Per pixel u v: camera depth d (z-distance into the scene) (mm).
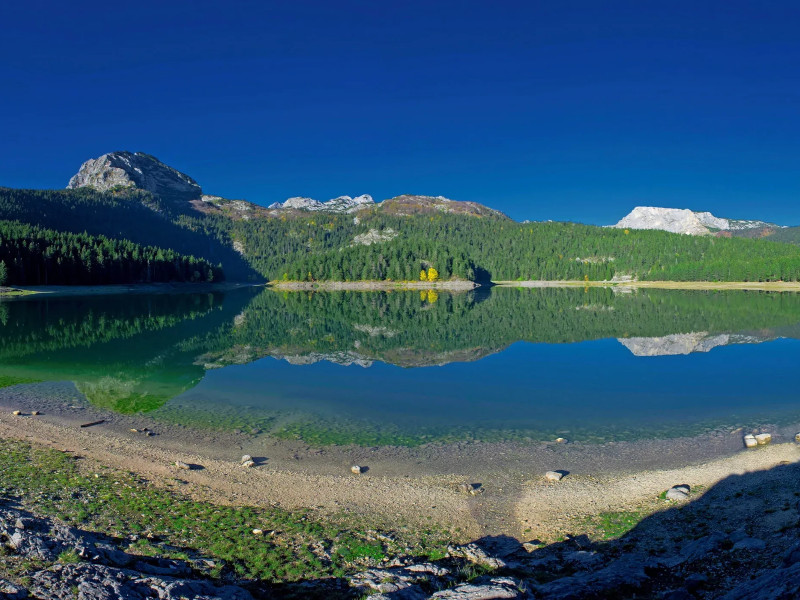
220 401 30234
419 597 10508
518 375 38125
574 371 39500
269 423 26094
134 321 73750
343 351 49094
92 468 19281
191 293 161625
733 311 87375
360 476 19547
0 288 128500
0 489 16312
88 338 55656
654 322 72500
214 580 11766
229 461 20859
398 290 194250
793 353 46219
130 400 30312
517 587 10664
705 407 28750
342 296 150500
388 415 27562
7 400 30031
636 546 13844
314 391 32906
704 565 11523
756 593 8914
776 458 20094
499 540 14719
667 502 16828
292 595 11273
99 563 11062
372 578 11930
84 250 156625
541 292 167125
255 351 48531
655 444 22938
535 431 24938
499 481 19125
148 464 20141
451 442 23422
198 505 16453
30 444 21938
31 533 11570
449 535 14984
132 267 174125
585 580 10914
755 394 31328
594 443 23203
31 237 151625
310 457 21516
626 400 30578
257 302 120438
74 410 28078
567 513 16359
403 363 43062
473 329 66500
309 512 16359
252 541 14070
